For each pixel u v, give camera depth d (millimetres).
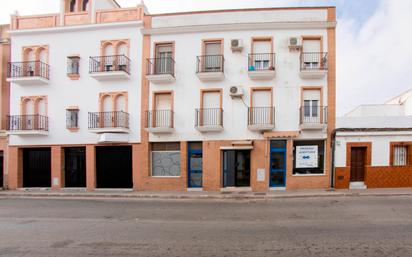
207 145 13820
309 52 13633
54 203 10906
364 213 8164
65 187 14875
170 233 6301
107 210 9297
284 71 13664
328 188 13102
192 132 13961
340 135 13305
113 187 14578
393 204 9469
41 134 14719
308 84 13570
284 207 9383
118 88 14578
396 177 13125
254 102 13891
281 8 13719
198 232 6359
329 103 13391
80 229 6777
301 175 13344
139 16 14547
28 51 15352
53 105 14984
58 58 15047
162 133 14141
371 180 13203
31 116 14984
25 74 15016
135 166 14203
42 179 15125
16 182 14922
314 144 13570
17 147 15031
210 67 14141
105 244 5570
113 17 14805
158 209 9383
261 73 13289
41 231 6633
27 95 15164
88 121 14617
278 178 13633
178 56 14250
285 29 13742
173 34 14344
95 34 14844
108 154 14727
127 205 10273
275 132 13453
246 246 5320
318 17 13578
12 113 15227
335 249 5094
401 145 13227
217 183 13633
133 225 7121
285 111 13578
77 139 14695
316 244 5387
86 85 14797
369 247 5180
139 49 14492
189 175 14141
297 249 5113
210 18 14133
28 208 9812
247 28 13836
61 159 14820
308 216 7910
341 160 13266
